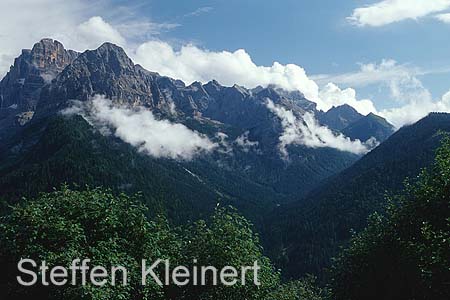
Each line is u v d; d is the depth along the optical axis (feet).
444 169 91.09
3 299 69.51
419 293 80.79
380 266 92.22
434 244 77.46
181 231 90.99
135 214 80.33
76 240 68.85
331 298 102.73
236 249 83.87
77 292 63.62
